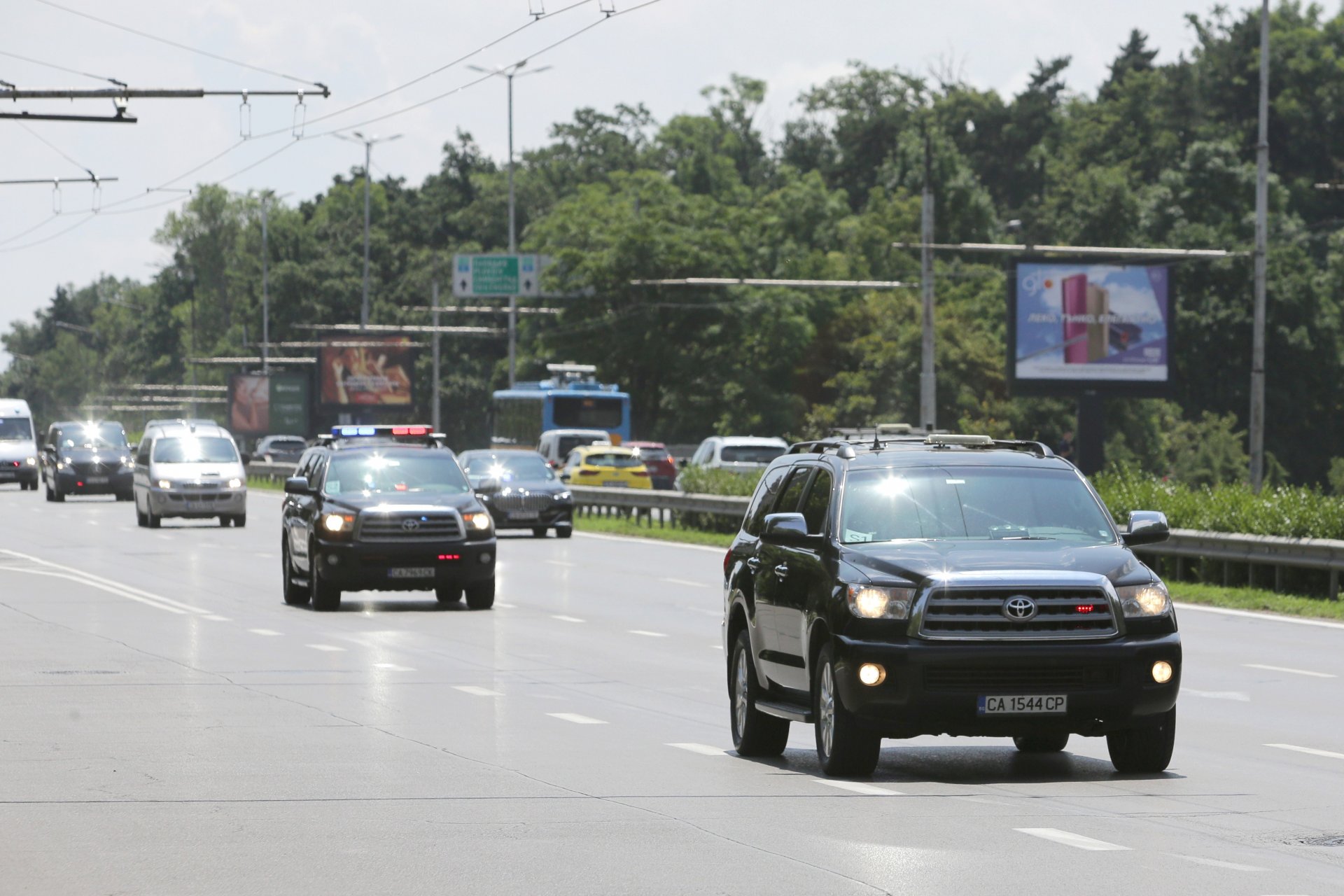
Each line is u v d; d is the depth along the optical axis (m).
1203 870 27.64
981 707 35.59
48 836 30.52
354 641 67.12
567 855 28.97
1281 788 36.16
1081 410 182.50
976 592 35.88
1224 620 76.38
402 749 41.16
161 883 26.78
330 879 27.09
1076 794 35.38
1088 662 35.78
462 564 79.00
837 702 36.62
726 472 148.50
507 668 58.72
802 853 29.05
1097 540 38.78
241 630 71.38
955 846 29.72
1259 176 170.25
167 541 131.38
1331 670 58.75
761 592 40.97
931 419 164.62
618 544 129.88
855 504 39.12
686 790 35.72
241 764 38.78
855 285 172.88
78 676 55.88
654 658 61.75
